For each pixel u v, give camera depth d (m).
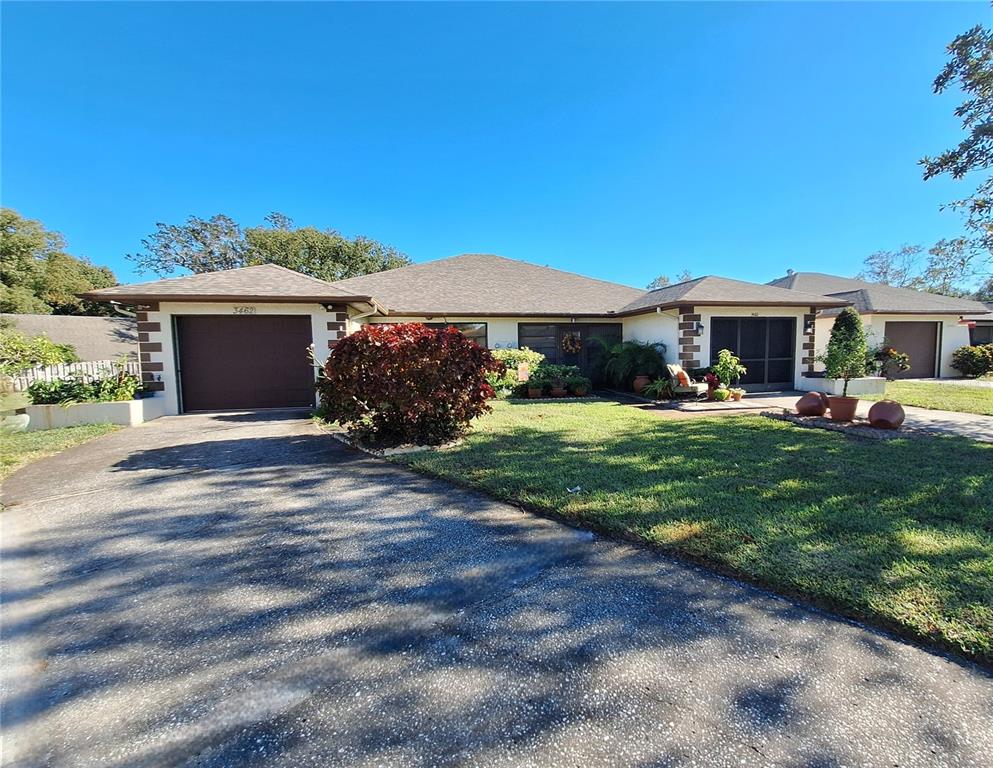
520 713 1.83
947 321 17.67
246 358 10.91
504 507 4.26
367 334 6.75
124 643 2.33
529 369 13.64
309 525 3.89
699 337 12.95
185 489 4.89
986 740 1.66
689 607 2.57
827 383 12.71
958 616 2.35
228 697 1.95
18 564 3.23
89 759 1.63
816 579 2.76
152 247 32.62
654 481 4.79
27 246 27.53
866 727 1.73
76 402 8.75
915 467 5.29
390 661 2.17
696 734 1.71
